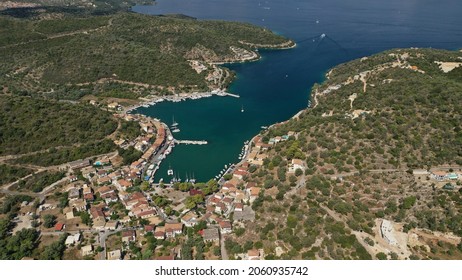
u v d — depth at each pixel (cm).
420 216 18638
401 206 19212
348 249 17025
